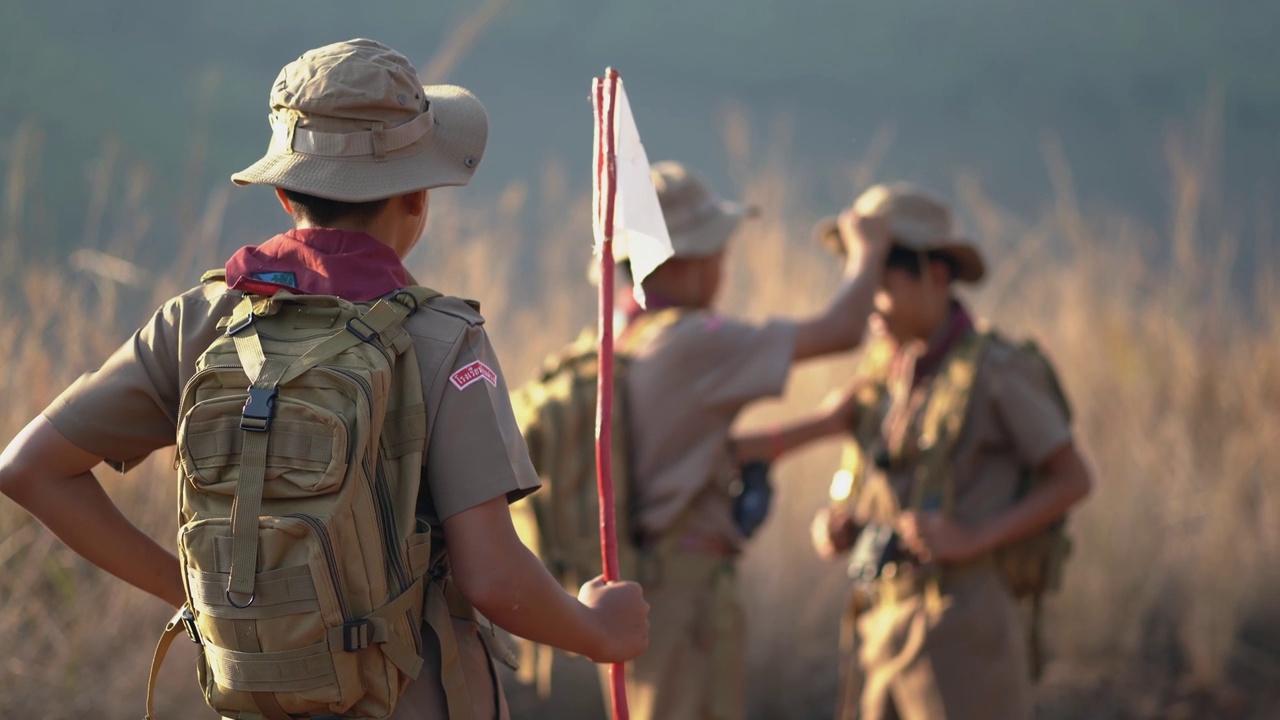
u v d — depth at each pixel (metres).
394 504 2.76
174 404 3.04
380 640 2.69
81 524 3.04
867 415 5.80
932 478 5.26
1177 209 11.50
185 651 6.38
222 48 31.30
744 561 8.37
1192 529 9.29
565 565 5.26
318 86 2.89
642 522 5.27
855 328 5.39
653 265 3.28
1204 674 8.45
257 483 2.63
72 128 21.77
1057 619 8.81
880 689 5.42
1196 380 10.13
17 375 6.37
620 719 3.25
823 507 8.68
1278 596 9.02
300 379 2.68
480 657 3.11
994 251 11.55
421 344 2.88
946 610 5.23
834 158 32.50
